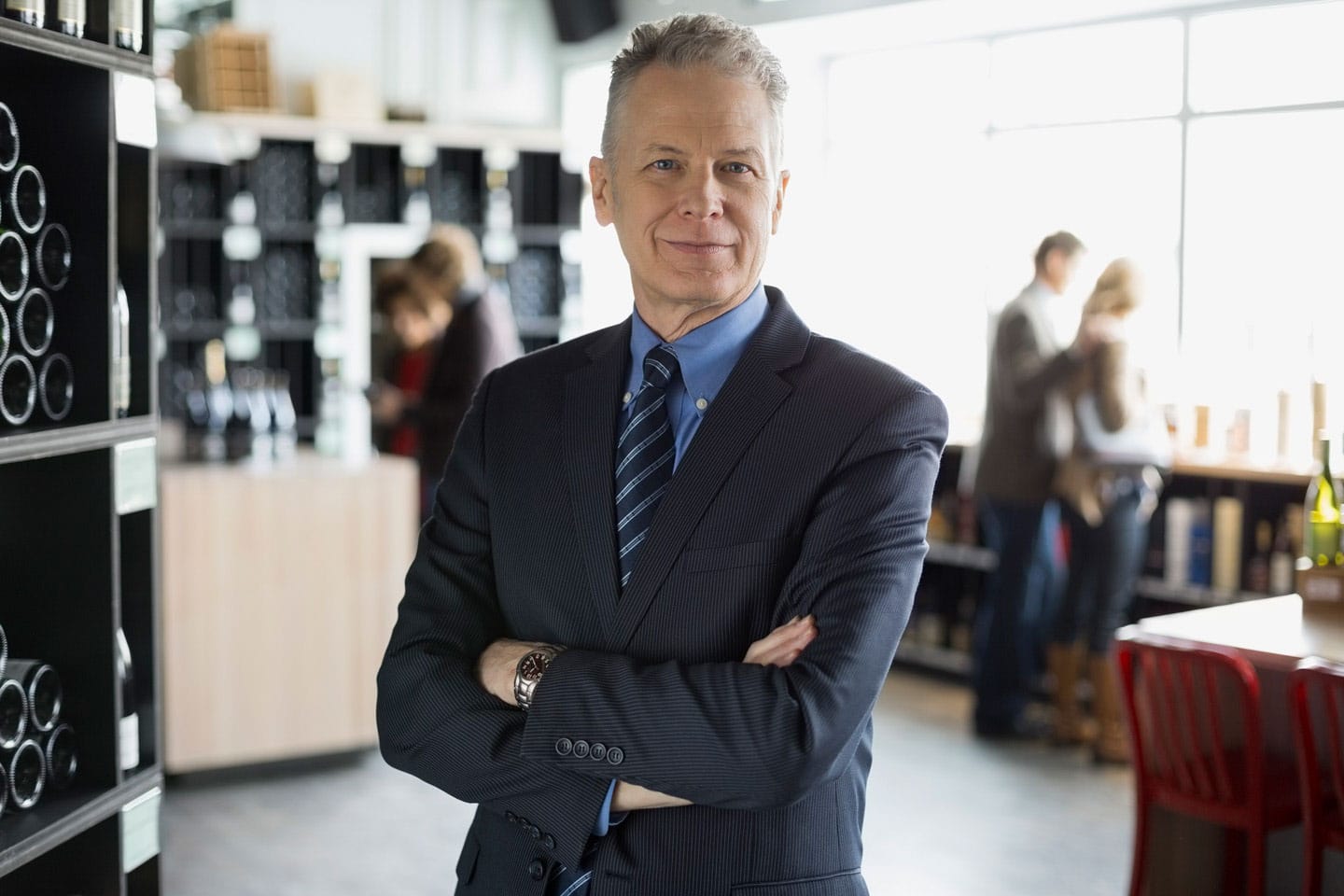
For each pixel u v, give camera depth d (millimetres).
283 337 7578
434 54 8359
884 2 6285
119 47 1959
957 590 6746
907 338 7480
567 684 1569
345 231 7574
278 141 7512
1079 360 5145
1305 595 3680
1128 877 4242
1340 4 5492
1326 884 3398
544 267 8367
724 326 1667
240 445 5809
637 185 1608
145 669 2084
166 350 7293
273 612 5184
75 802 1916
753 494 1608
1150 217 6234
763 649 1569
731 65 1594
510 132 7973
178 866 4289
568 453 1697
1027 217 6773
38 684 1964
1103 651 5285
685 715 1526
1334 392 5500
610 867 1581
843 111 7707
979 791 5035
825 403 1636
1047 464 5336
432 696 1680
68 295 1948
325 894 4090
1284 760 3566
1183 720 3582
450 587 1769
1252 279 5844
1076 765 5320
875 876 4254
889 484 1604
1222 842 3586
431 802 4926
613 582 1643
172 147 5434
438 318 6516
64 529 1975
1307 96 5625
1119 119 6297
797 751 1515
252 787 5082
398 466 5391
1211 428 5734
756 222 1620
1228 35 5863
